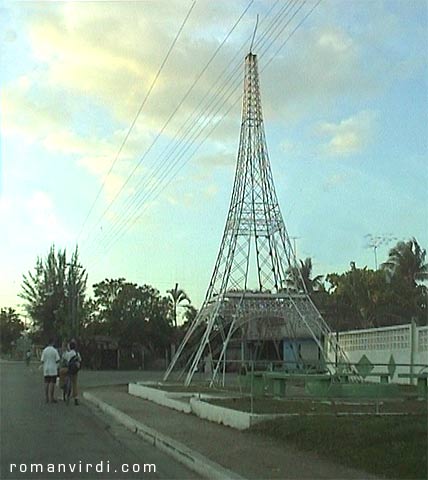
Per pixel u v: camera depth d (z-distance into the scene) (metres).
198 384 30.88
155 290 70.88
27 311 77.12
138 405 24.16
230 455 13.25
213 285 33.00
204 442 14.89
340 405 18.67
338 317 57.88
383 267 60.22
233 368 43.91
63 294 74.44
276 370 27.16
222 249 32.88
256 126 33.31
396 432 13.15
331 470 11.77
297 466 12.14
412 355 27.94
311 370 28.05
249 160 33.22
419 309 56.84
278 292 33.41
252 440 15.07
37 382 37.84
